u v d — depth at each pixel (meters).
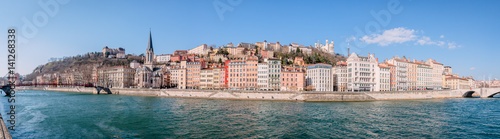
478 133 65.75
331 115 92.12
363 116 90.19
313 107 116.75
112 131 65.31
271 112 99.44
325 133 64.75
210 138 59.31
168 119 82.19
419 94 173.88
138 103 131.88
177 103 133.75
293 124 75.50
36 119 80.81
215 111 101.62
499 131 67.88
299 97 152.00
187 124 74.44
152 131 65.50
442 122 79.56
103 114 91.38
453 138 60.97
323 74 193.12
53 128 68.31
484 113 98.88
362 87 192.62
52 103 128.75
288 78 194.12
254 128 69.88
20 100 145.12
